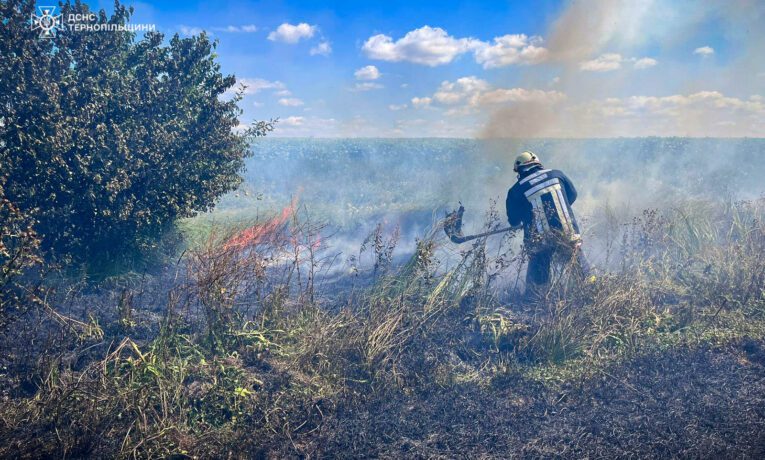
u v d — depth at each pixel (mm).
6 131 5223
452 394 3922
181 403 3561
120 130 5934
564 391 3969
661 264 6520
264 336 4508
